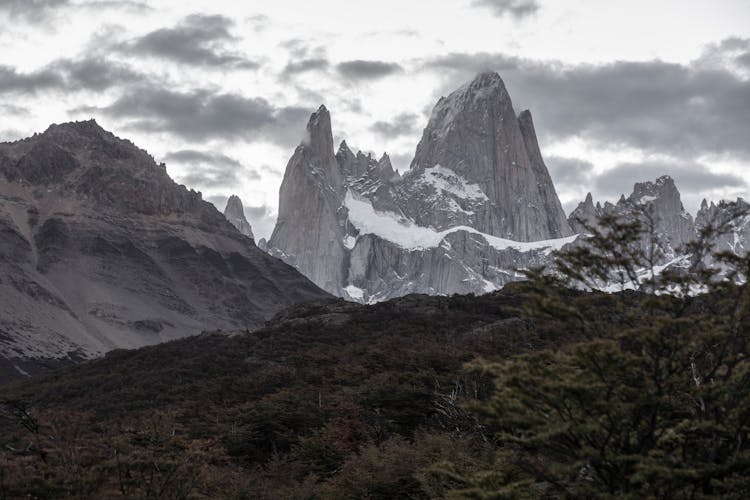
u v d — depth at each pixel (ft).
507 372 76.43
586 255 78.69
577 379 72.23
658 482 69.82
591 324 77.66
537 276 80.69
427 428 183.42
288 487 151.94
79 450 136.46
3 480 120.78
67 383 409.69
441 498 111.55
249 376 320.70
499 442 136.67
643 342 72.38
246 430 197.98
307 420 205.77
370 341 369.09
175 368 380.99
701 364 79.36
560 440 77.15
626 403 71.20
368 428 193.98
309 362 328.29
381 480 131.85
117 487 125.29
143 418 219.82
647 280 77.41
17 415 177.47
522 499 73.82
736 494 69.00
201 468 136.26
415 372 231.71
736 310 74.33
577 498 73.05
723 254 75.92
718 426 71.31
